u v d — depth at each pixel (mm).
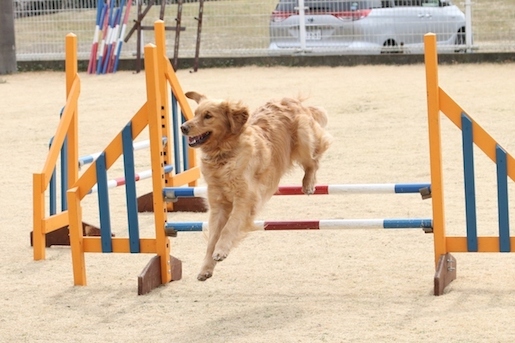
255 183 6984
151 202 10281
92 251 7383
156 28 8953
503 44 23031
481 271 7262
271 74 21594
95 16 25688
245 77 21188
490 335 5637
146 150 13883
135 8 27062
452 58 22219
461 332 5730
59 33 25875
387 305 6453
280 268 7652
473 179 6855
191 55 24359
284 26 23594
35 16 25875
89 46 25641
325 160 12195
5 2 24078
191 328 6125
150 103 7230
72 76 8812
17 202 10555
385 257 7836
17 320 6461
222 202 7098
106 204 7359
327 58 22844
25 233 9234
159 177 7273
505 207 6797
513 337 5582
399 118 15156
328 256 7973
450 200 9727
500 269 7297
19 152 13727
